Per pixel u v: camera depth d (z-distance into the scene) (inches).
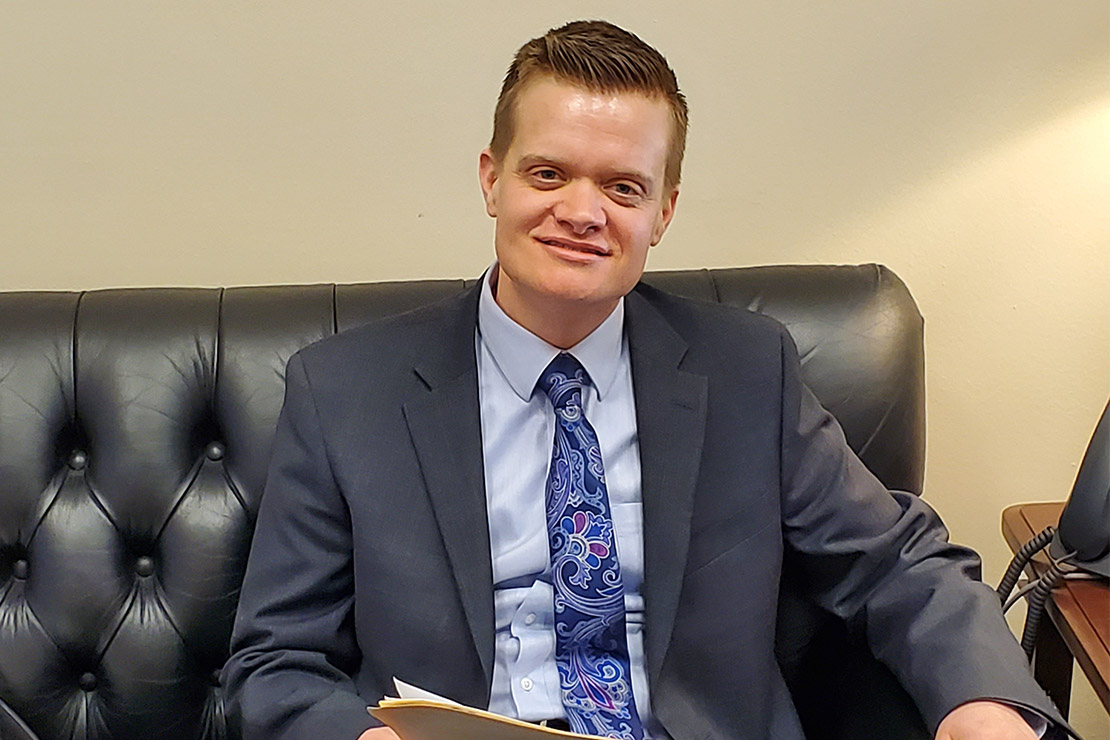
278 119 58.1
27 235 59.1
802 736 45.6
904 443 51.9
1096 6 57.2
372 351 44.7
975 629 41.8
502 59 57.9
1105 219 60.0
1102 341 61.9
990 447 63.8
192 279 60.2
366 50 57.4
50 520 50.0
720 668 44.4
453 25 57.3
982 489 64.4
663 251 60.9
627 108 39.5
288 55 57.2
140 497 50.2
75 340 50.9
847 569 46.3
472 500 42.9
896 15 57.6
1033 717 39.5
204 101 57.6
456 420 43.4
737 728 44.8
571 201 39.6
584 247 40.1
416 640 42.9
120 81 57.1
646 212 40.7
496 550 44.2
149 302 52.0
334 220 59.8
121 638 50.2
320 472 43.7
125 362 50.6
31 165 58.1
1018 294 61.4
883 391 51.4
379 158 59.0
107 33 56.4
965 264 61.1
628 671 44.5
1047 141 59.1
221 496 50.8
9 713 47.3
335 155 58.8
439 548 42.9
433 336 44.8
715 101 58.7
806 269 54.1
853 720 46.6
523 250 40.8
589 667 44.2
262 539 44.8
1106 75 58.0
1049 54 58.0
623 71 39.6
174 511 50.4
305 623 44.1
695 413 44.6
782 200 60.2
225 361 50.9
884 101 58.8
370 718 39.9
